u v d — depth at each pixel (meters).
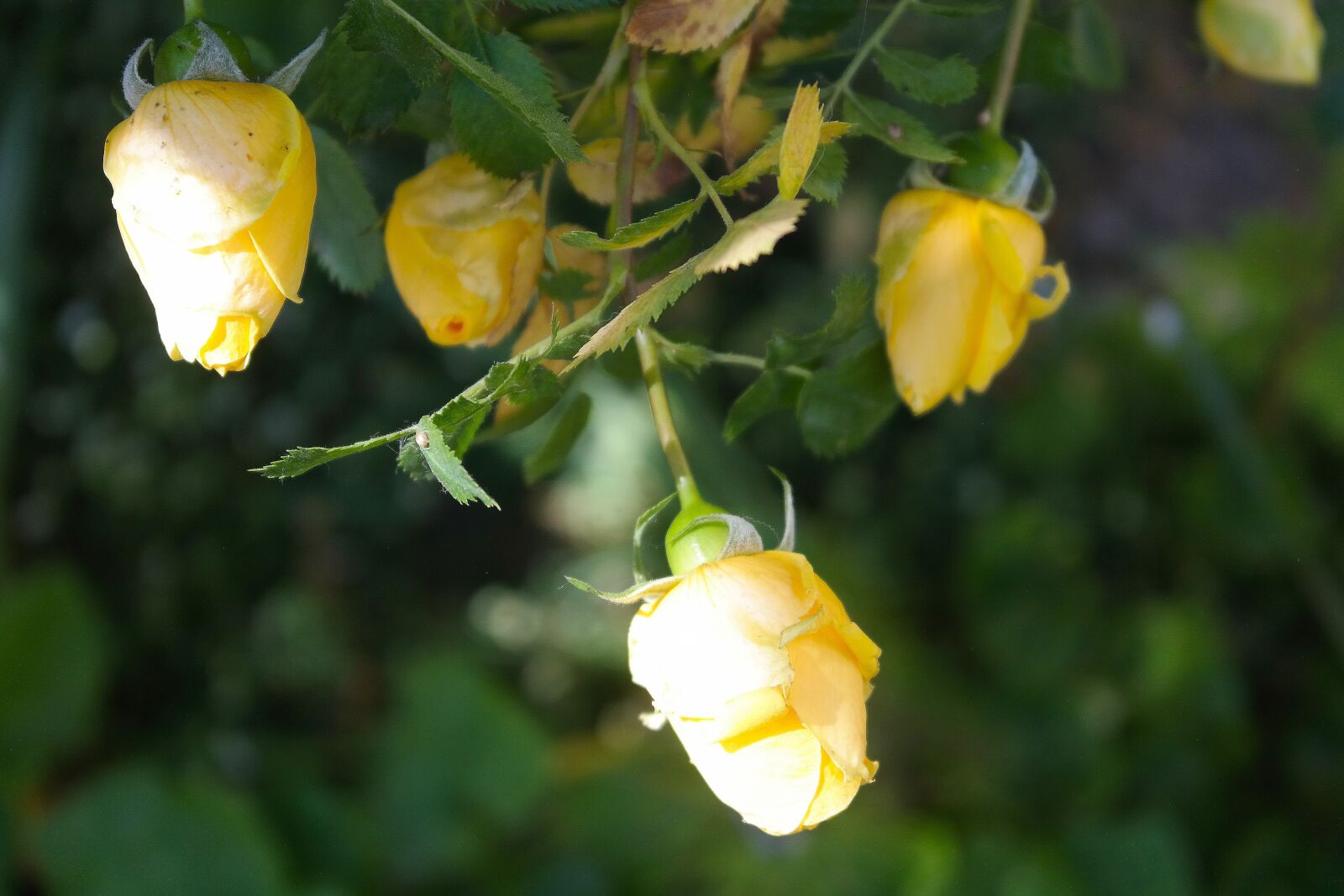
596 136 0.54
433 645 1.57
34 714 1.17
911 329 0.52
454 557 1.67
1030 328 1.69
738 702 0.47
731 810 1.28
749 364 0.52
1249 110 2.06
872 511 1.63
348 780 1.42
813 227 1.54
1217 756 1.33
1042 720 1.36
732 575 0.48
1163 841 1.19
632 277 0.50
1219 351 1.47
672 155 0.54
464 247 0.51
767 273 1.57
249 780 1.29
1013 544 1.46
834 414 0.54
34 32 1.03
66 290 1.20
